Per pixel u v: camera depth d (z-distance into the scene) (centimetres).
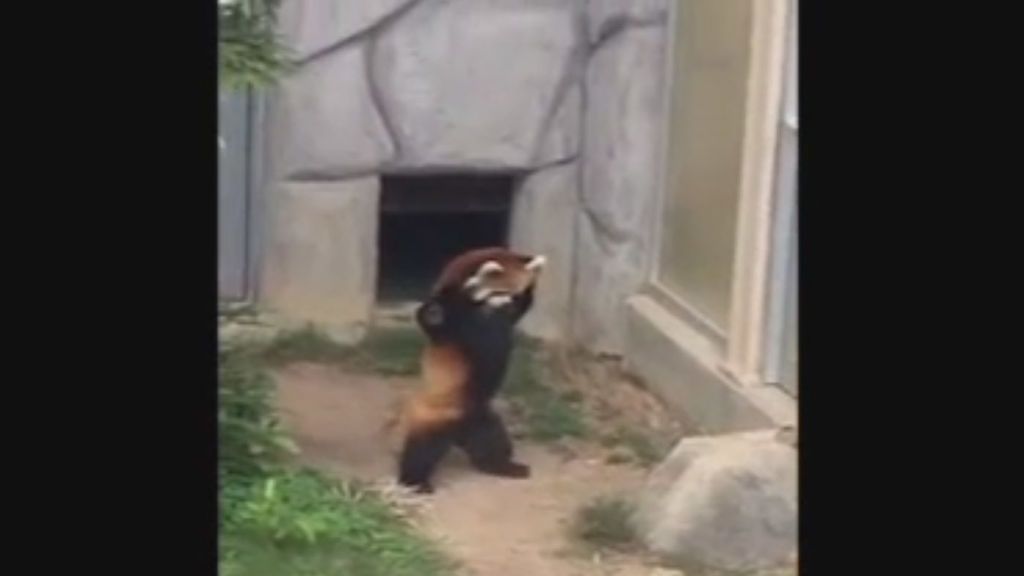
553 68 761
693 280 712
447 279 645
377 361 728
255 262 746
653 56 734
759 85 655
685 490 607
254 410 625
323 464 636
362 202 753
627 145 740
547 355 752
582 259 766
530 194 768
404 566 580
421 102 753
